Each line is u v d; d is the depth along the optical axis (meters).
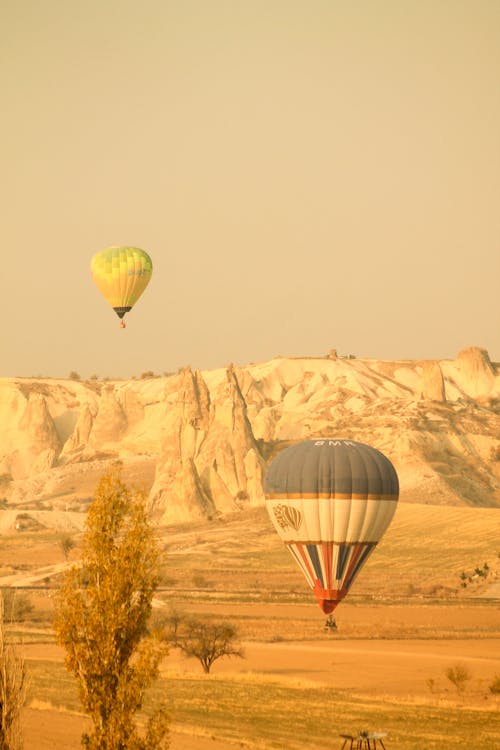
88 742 42.00
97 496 44.72
